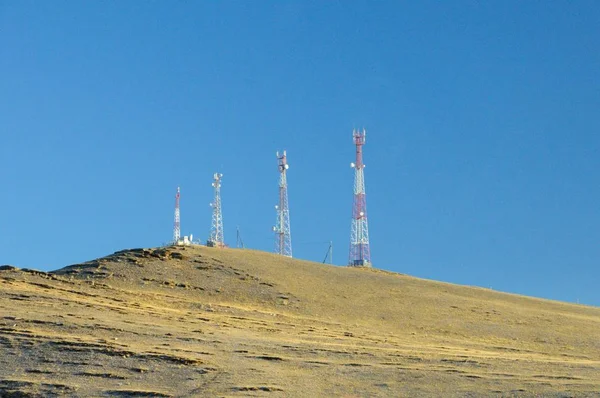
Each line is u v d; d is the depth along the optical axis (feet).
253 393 126.31
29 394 126.11
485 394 127.13
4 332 150.30
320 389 129.49
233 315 189.57
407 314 211.20
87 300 183.01
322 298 217.36
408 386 132.05
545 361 158.71
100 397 125.29
